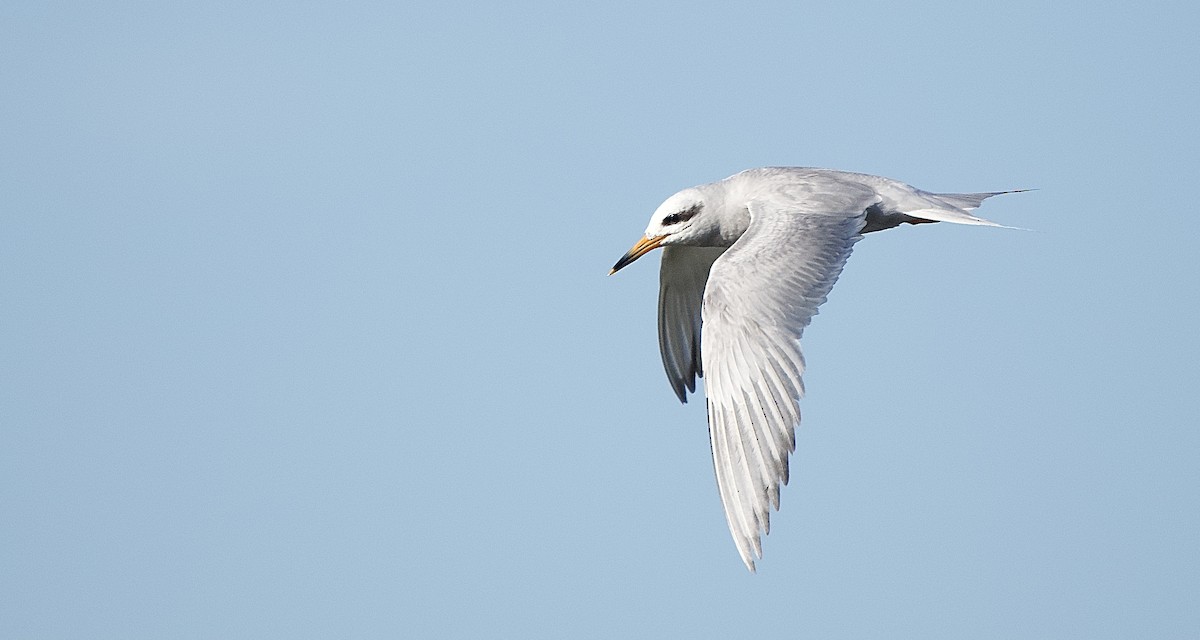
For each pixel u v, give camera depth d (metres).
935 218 16.41
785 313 13.93
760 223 15.40
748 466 13.48
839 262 14.72
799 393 13.53
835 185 16.41
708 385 13.85
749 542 13.36
